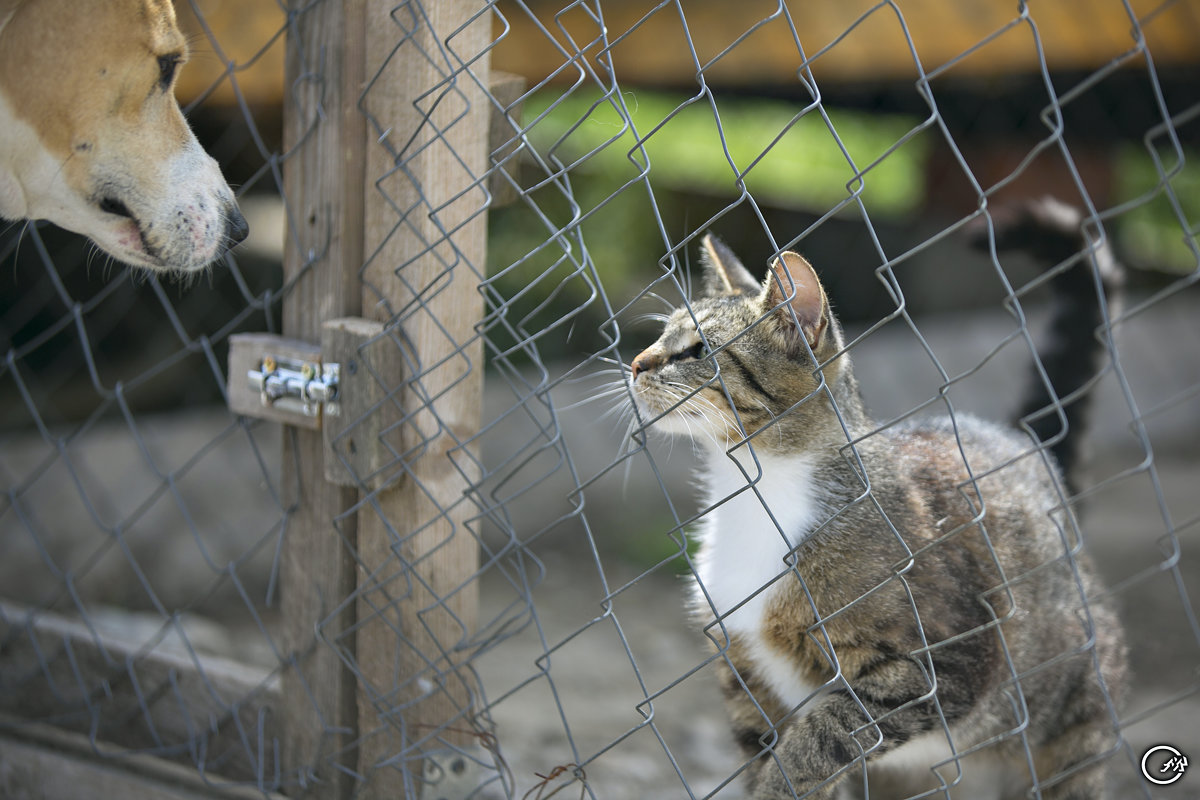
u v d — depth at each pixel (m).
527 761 3.57
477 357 2.47
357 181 2.40
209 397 6.57
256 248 6.68
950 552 2.47
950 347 7.08
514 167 2.46
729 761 3.58
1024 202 3.16
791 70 5.73
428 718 2.55
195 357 6.56
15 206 2.77
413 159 2.30
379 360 2.36
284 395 2.50
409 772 2.55
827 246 7.98
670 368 2.72
